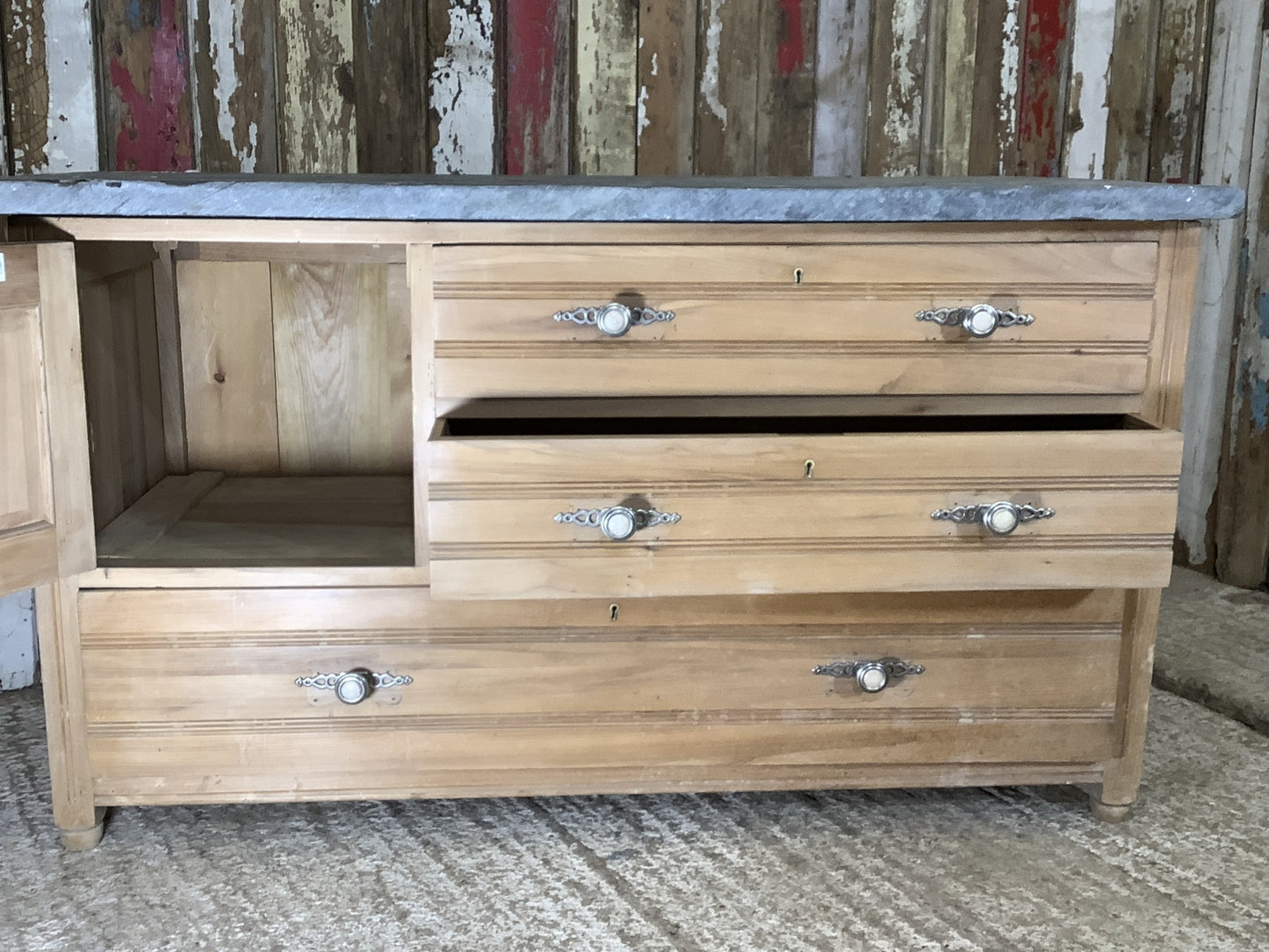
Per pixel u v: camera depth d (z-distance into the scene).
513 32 2.02
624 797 1.60
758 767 1.47
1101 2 2.25
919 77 2.19
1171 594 2.33
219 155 1.93
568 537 1.26
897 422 1.54
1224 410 2.37
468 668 1.42
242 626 1.39
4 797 1.58
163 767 1.42
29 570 1.30
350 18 1.94
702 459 1.25
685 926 1.31
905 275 1.33
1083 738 1.50
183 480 1.84
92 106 1.85
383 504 1.75
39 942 1.27
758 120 2.15
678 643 1.43
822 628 1.44
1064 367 1.38
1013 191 1.30
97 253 1.53
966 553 1.29
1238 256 2.29
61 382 1.30
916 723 1.47
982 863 1.45
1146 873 1.43
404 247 1.85
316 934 1.29
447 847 1.47
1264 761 1.72
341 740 1.43
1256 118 2.21
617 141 2.10
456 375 1.33
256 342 1.90
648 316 1.31
